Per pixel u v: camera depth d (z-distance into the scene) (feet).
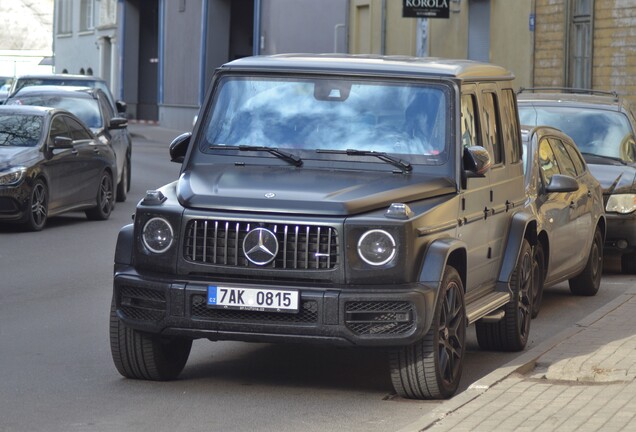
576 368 36.06
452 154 36.45
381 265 32.63
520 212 42.70
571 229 53.16
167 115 242.99
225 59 225.76
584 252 55.52
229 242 33.24
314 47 197.88
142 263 34.12
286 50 198.80
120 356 35.70
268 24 202.49
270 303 32.71
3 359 39.50
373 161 36.32
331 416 32.63
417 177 35.83
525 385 34.63
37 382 36.11
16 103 96.84
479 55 135.95
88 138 84.48
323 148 36.78
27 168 75.20
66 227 79.97
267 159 36.81
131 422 31.55
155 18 268.82
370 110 37.24
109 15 280.31
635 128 69.87
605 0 118.11
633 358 37.91
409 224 32.83
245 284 32.89
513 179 42.63
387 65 38.04
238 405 33.73
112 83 280.10
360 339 32.58
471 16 136.67
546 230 48.01
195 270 33.47
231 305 32.91
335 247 32.78
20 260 63.87
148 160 149.48
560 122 69.87
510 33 130.62
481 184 38.47
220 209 33.37
